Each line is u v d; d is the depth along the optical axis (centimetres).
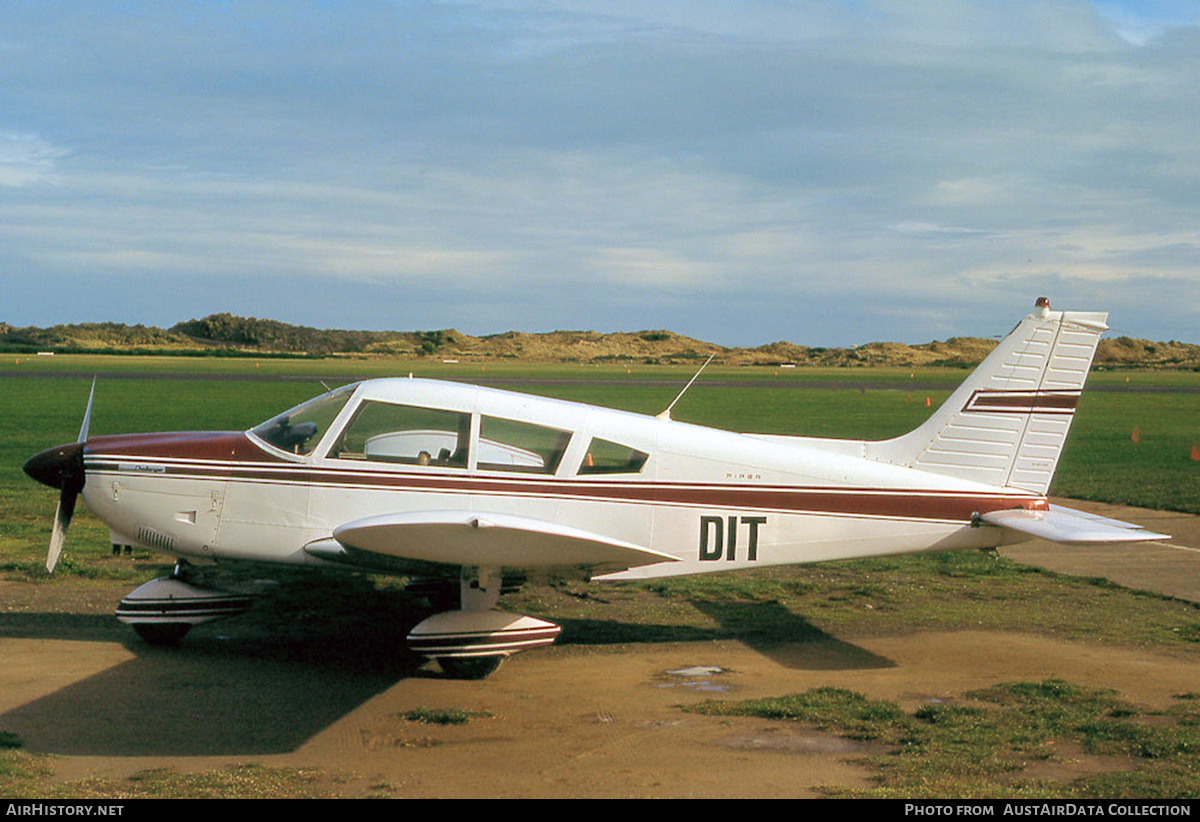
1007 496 754
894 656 707
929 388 5356
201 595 691
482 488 688
